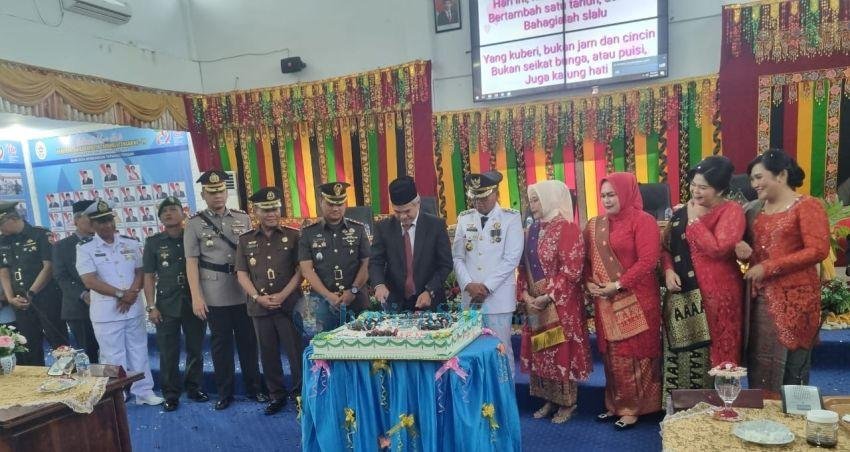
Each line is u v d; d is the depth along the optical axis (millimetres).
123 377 2422
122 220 6586
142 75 5336
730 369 1656
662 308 2803
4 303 4371
